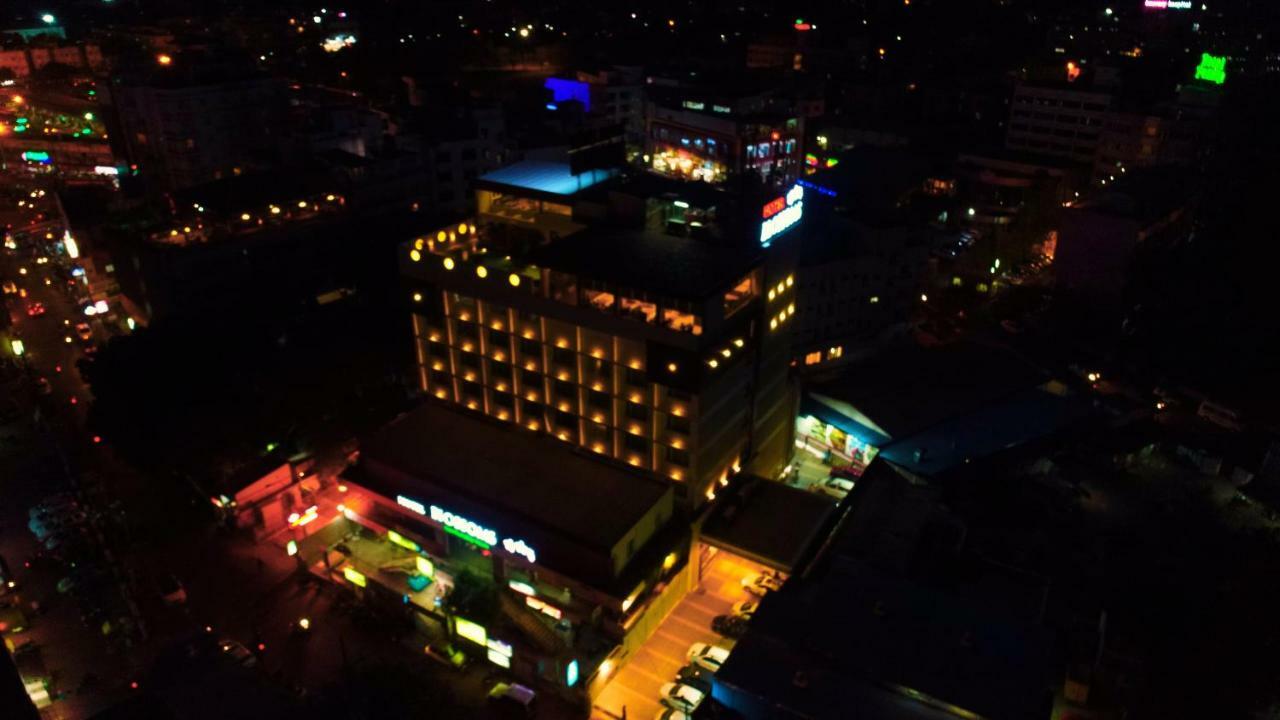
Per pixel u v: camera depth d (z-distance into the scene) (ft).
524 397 274.36
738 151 556.51
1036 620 201.16
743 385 262.88
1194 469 308.81
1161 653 218.18
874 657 170.81
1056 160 566.77
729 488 265.95
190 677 191.83
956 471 283.59
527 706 210.79
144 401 286.46
